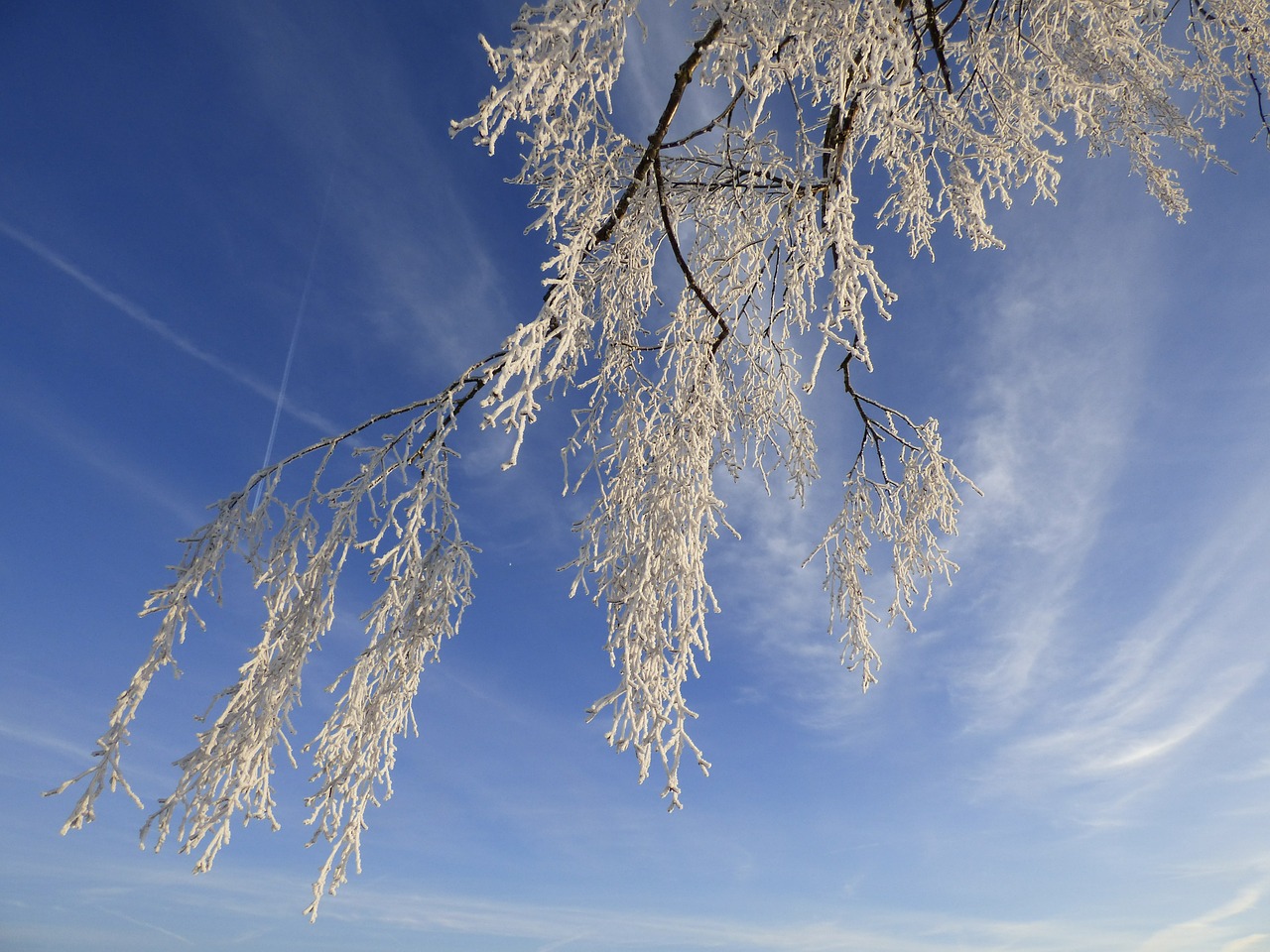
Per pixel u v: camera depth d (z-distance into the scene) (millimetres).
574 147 2215
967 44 2781
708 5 1716
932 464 3285
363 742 2449
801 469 3207
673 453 2258
